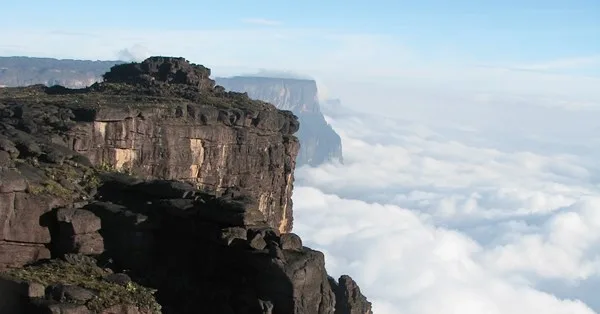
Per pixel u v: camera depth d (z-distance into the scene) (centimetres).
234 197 4681
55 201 4331
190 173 7812
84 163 5388
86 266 4106
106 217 4400
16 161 4800
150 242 4403
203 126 7938
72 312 3456
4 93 8956
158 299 4094
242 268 4106
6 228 4047
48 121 6606
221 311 3994
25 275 3762
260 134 8781
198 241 4353
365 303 4419
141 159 7250
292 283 3856
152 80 9544
